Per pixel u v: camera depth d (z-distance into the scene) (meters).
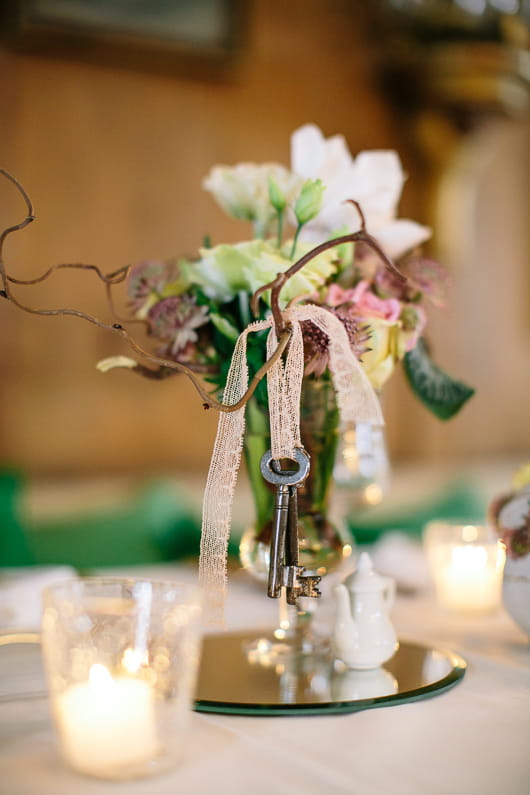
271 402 0.63
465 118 2.83
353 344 0.68
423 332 0.82
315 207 0.70
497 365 3.34
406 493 2.50
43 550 1.84
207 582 0.64
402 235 0.78
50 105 2.43
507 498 0.82
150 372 0.76
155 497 2.00
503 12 2.67
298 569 0.64
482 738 0.56
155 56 2.54
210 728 0.58
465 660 0.77
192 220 2.65
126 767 0.48
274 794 0.47
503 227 3.35
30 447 2.41
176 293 0.78
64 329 2.44
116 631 0.50
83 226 2.47
